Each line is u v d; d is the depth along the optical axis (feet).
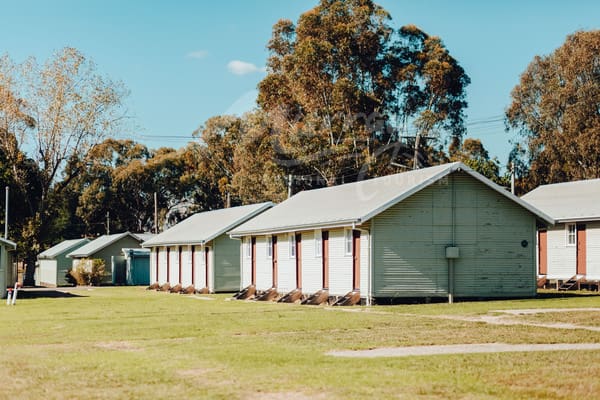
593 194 142.92
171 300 126.62
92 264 224.53
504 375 43.06
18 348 59.36
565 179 216.33
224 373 45.06
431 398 37.58
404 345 56.70
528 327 67.51
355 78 224.53
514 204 106.52
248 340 61.11
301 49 214.69
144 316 87.92
